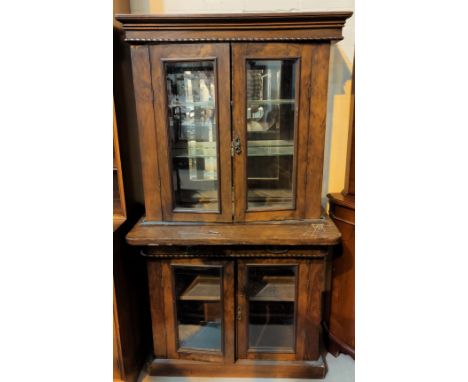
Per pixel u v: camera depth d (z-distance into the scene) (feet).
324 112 3.88
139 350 4.92
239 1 4.76
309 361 4.64
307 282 4.30
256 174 4.21
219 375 4.70
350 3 4.74
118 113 4.15
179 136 4.11
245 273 4.26
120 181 4.28
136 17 3.48
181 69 3.84
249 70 3.79
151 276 4.32
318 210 4.25
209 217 4.24
